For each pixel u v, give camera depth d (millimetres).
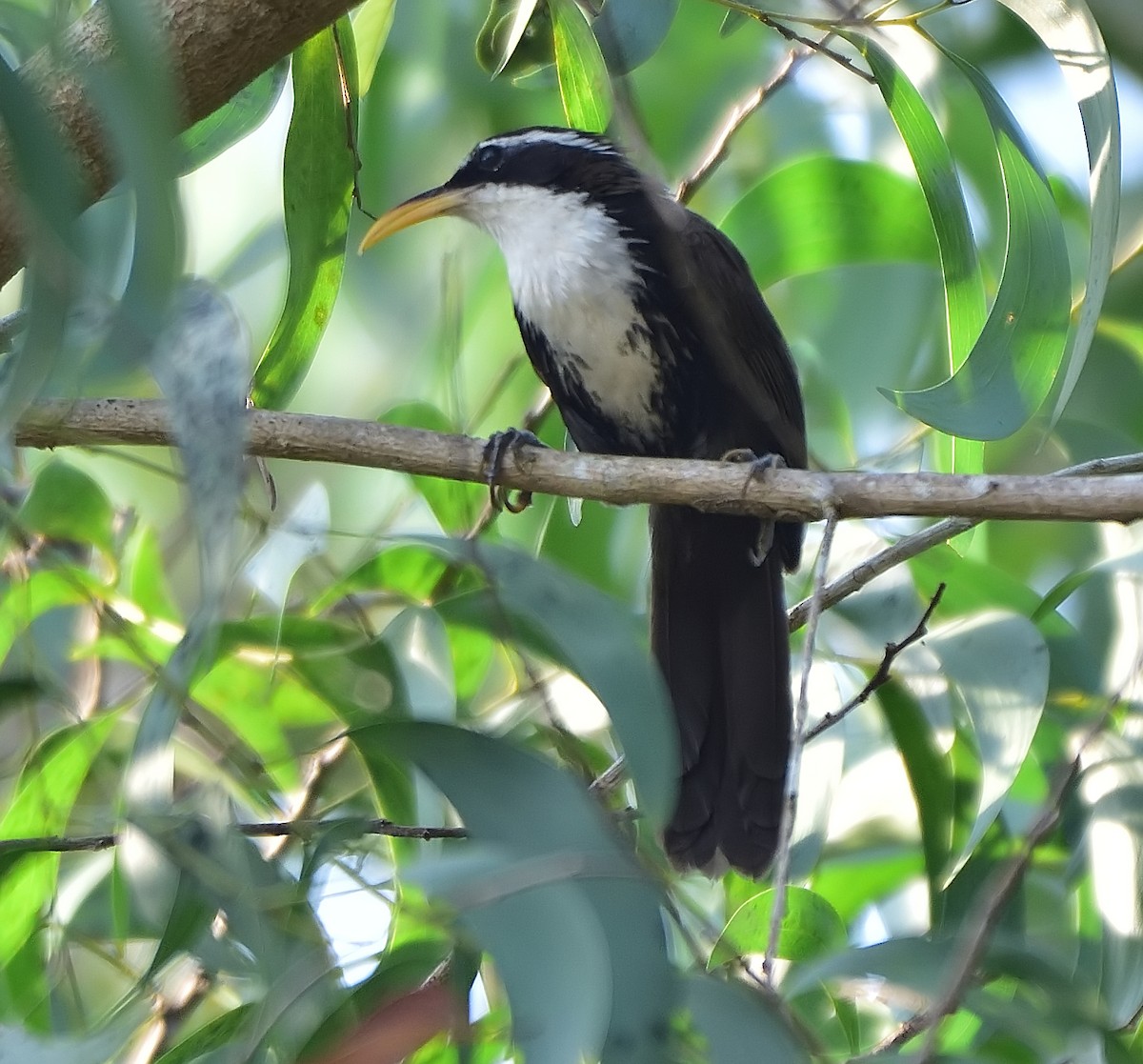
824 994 6238
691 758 8352
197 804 5637
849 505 6402
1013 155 6652
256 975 5441
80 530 7895
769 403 8797
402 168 10484
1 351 5941
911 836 8062
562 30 7516
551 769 5078
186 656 5086
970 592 7883
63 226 4215
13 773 8070
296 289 7285
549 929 4434
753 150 10773
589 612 5383
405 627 7418
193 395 4352
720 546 8648
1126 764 6793
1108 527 7949
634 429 9328
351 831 5574
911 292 10094
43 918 6703
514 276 9172
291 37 5555
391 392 11125
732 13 7570
